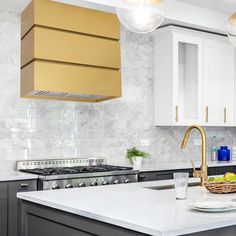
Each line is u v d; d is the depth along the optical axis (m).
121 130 5.19
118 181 4.21
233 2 5.10
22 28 4.19
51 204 2.28
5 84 4.33
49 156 4.59
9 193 3.65
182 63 5.32
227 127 6.39
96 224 1.98
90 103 4.93
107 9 4.39
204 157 2.89
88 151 4.89
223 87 5.74
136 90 5.34
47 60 3.93
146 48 5.45
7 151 4.32
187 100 5.36
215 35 5.63
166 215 1.89
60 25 3.95
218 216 1.87
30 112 4.48
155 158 5.50
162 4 2.47
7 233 3.63
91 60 4.14
